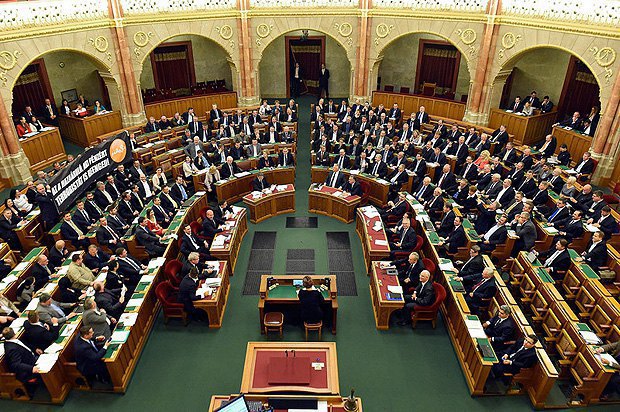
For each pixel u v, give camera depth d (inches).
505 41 680.4
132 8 700.0
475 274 384.2
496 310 348.8
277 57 981.2
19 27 566.9
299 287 376.5
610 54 555.5
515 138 707.4
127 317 337.1
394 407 308.7
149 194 544.4
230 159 576.7
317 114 754.2
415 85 936.9
